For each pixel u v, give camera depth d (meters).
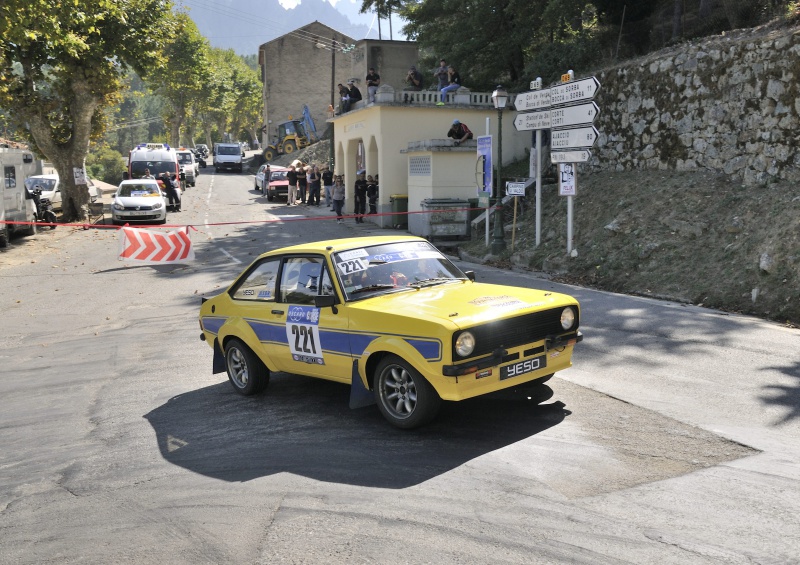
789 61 13.49
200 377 8.69
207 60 86.88
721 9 20.45
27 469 6.03
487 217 18.34
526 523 4.30
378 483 5.06
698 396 6.60
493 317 5.69
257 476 5.39
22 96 29.11
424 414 5.81
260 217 30.03
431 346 5.55
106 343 11.01
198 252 20.61
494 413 6.36
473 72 31.11
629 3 22.41
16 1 18.11
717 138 15.30
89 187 34.84
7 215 22.48
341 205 29.09
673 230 13.91
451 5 30.05
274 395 7.57
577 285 13.81
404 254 7.01
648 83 17.58
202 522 4.68
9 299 15.10
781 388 6.75
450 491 4.82
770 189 13.39
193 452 6.08
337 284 6.46
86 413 7.55
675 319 10.05
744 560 3.74
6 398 8.38
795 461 5.00
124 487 5.43
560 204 18.34
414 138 25.69
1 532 4.82
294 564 4.04
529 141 26.45
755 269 11.41
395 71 36.50
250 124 127.31
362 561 4.01
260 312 7.25
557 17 25.72
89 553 4.40
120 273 17.73
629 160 18.33
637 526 4.17
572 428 5.88
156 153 37.31
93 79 29.06
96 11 27.48
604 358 8.13
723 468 4.93
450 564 3.90
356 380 6.27
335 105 70.06
